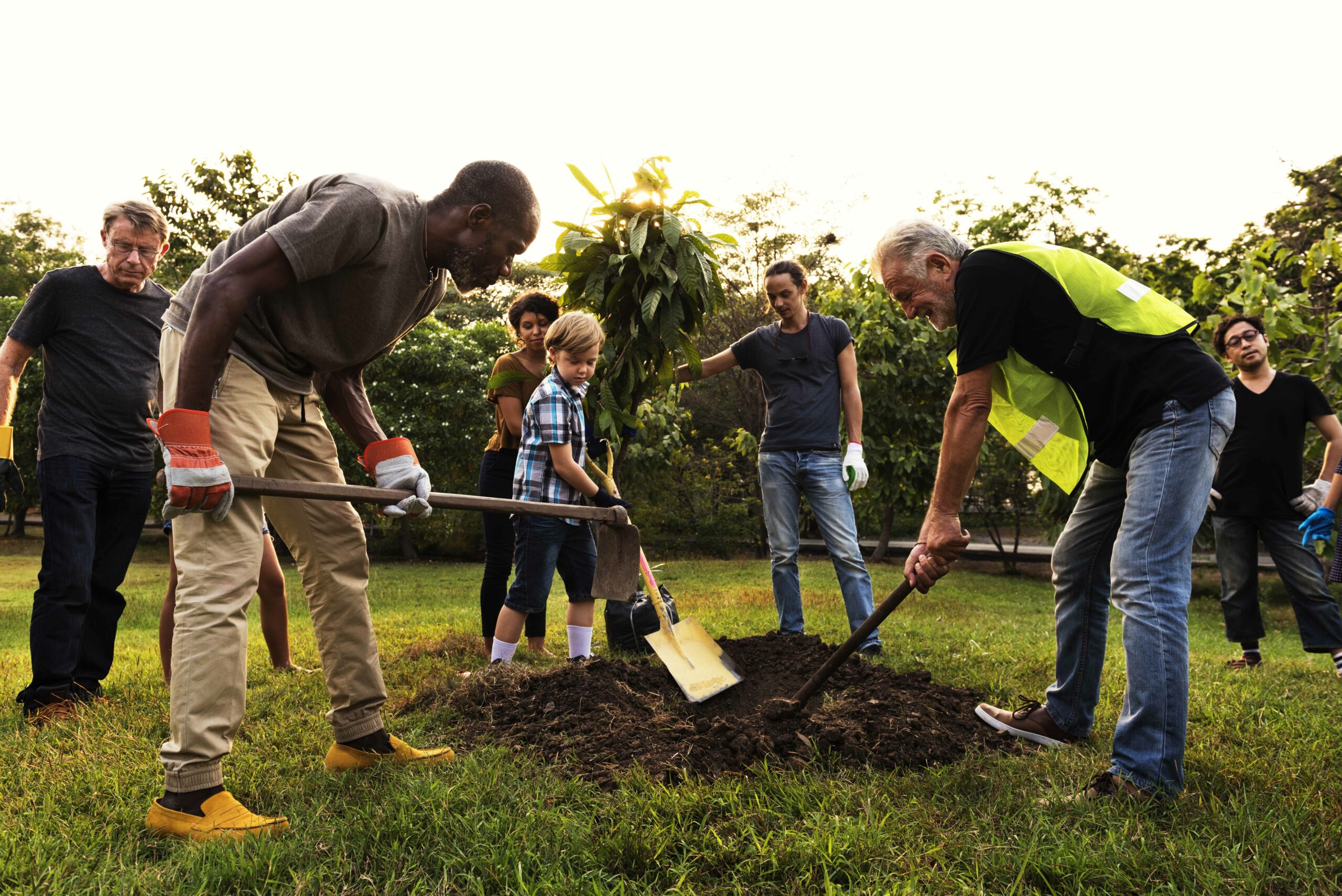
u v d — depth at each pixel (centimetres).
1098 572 290
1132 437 252
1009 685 359
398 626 625
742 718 300
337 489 232
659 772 246
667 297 426
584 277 449
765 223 1978
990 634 536
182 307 230
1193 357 245
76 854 194
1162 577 236
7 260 3809
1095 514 289
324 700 340
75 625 352
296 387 245
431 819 208
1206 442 238
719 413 1917
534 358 468
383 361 1608
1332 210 1403
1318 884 182
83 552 356
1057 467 267
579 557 429
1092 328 250
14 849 192
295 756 267
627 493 1559
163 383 231
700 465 1881
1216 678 407
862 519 1608
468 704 325
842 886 181
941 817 218
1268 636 762
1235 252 1557
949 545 262
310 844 197
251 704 334
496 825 204
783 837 198
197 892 174
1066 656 295
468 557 1853
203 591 216
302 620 717
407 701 348
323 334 240
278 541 1620
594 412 447
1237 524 500
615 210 437
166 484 206
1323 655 588
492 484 462
